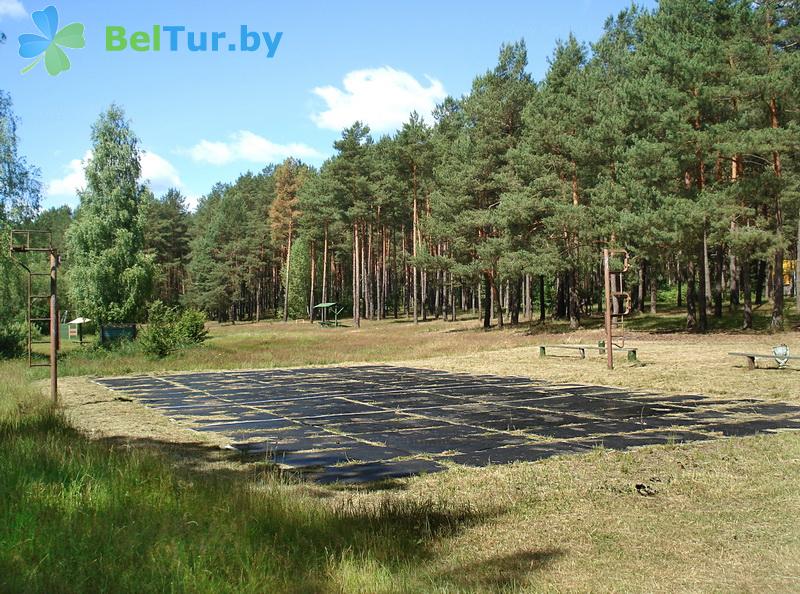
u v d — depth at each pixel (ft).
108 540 17.75
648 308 169.99
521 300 228.43
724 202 100.27
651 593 16.98
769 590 17.13
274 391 63.67
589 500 25.44
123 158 152.87
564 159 129.80
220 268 296.92
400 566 18.37
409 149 199.41
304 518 21.45
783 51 103.30
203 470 30.58
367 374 80.12
